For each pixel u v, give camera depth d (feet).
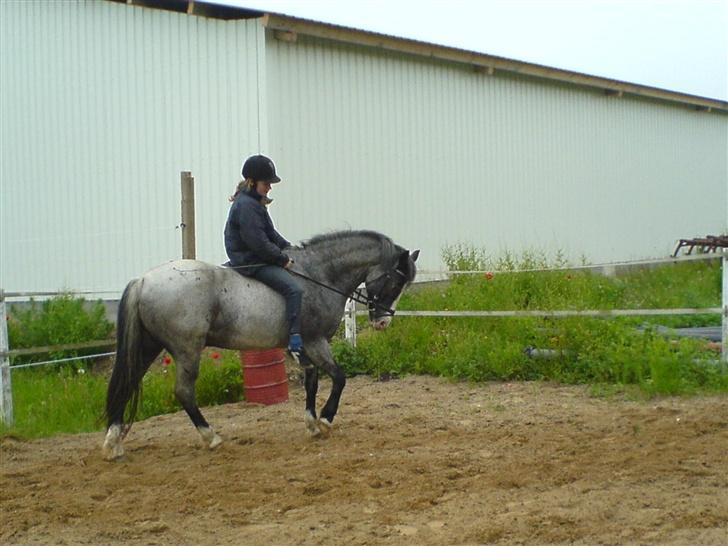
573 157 75.97
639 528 18.44
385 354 40.32
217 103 54.08
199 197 54.75
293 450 26.84
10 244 59.98
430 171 62.75
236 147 53.57
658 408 30.04
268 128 52.75
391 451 26.07
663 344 33.78
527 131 71.15
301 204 54.54
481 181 66.80
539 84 72.33
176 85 55.01
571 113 75.77
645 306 47.42
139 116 55.98
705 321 46.80
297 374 40.16
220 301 26.03
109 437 25.82
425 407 32.81
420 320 42.01
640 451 24.62
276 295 26.84
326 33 54.49
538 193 72.13
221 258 54.65
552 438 26.71
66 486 23.58
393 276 29.43
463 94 65.51
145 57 55.62
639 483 21.76
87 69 57.00
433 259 62.69
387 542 18.26
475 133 66.44
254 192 27.32
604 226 79.77
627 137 83.05
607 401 32.07
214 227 54.65
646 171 85.81
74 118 57.52
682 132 91.81
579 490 21.30
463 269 52.34
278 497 21.75
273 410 34.45
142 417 34.96
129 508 21.31
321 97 55.88
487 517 19.56
